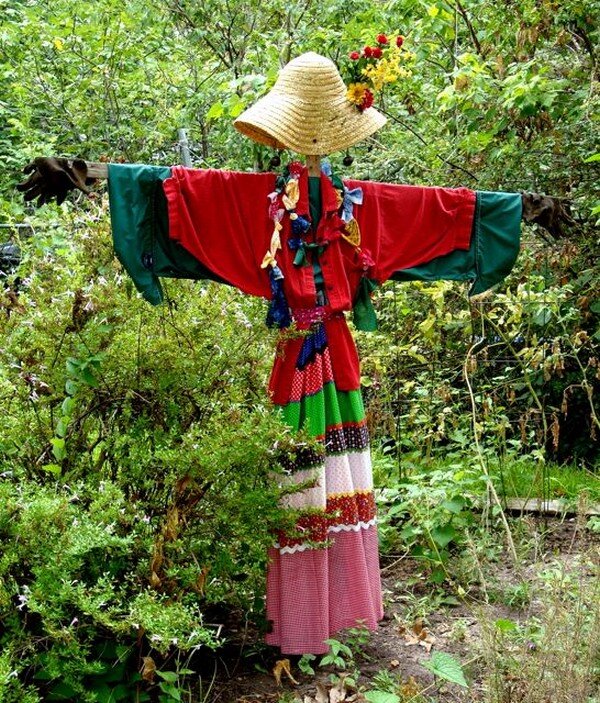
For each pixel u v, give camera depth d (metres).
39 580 3.04
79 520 3.17
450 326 5.87
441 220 3.90
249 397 3.79
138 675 3.27
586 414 6.18
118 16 8.12
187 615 3.11
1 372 3.59
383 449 5.82
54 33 8.12
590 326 6.16
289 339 3.67
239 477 3.51
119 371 3.56
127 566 3.44
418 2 6.42
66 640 3.01
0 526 3.12
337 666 3.73
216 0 7.71
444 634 4.02
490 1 6.21
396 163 6.47
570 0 5.66
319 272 3.67
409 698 3.37
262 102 3.61
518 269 5.83
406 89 6.80
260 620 3.71
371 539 3.84
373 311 3.86
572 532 5.00
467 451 5.37
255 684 3.60
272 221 3.62
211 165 7.82
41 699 3.18
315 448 3.50
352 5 7.15
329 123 3.59
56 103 8.36
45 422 3.60
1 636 3.22
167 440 3.50
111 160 7.96
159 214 3.52
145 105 8.51
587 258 5.98
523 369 5.36
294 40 6.89
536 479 5.23
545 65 5.91
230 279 3.61
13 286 4.47
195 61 8.16
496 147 5.99
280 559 3.64
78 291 3.39
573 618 3.51
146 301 3.63
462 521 4.71
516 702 3.24
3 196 7.91
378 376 5.56
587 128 5.63
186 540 3.51
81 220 3.83
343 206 3.67
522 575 4.24
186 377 3.63
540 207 4.02
